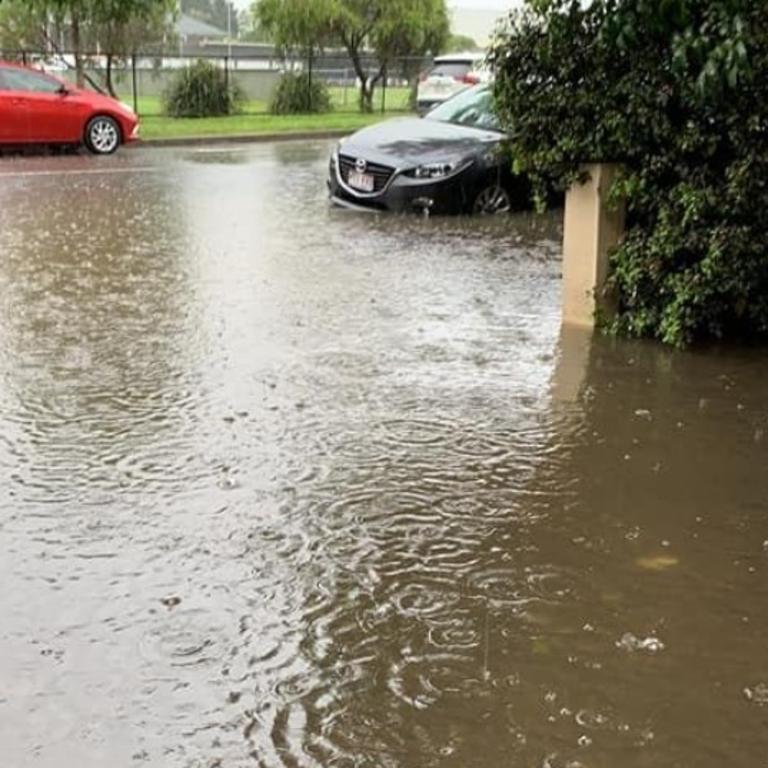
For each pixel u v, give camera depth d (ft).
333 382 18.92
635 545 13.03
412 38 96.37
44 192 41.78
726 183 20.18
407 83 99.04
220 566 12.30
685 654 10.77
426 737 9.48
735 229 20.07
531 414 17.47
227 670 10.38
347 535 13.15
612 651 10.80
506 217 38.01
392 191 37.78
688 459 15.66
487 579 12.17
